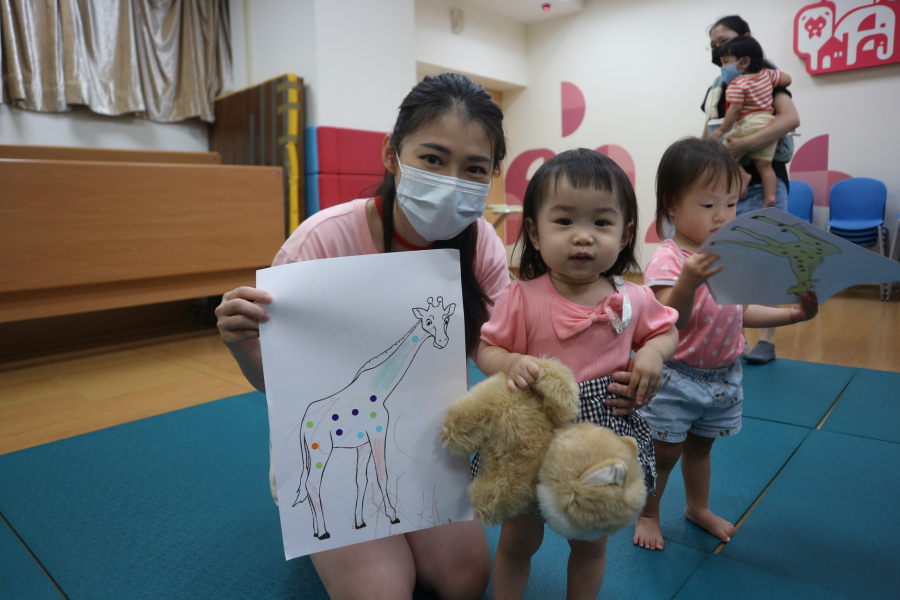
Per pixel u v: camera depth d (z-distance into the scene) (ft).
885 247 14.12
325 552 3.29
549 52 20.07
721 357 4.02
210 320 12.31
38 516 4.63
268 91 11.69
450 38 17.89
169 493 4.99
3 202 8.24
